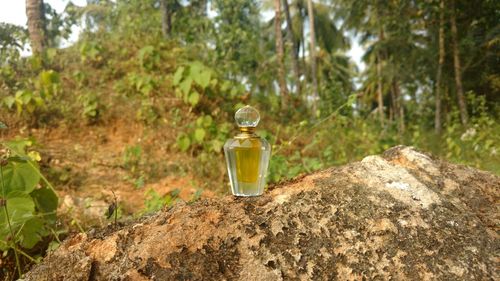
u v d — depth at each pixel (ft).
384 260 0.89
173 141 3.86
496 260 0.92
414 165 1.22
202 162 3.52
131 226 1.01
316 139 3.85
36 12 5.65
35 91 4.31
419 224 0.96
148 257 0.88
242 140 1.04
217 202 1.01
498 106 6.12
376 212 0.97
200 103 4.42
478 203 1.10
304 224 0.94
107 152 3.74
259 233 0.92
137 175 3.33
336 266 0.88
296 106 5.61
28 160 1.64
